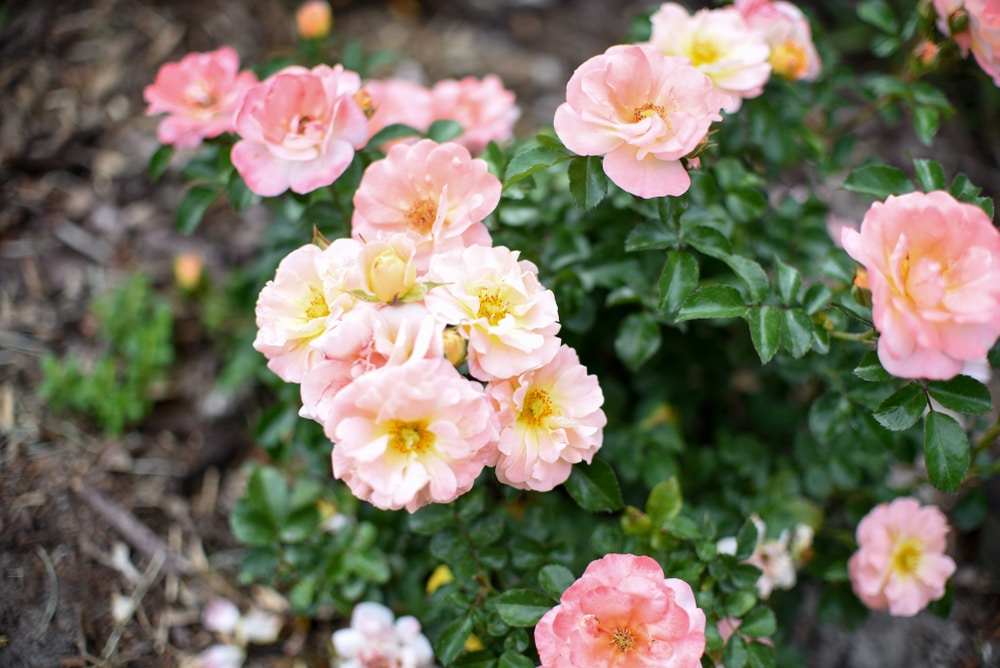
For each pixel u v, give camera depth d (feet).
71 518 1.95
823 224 2.01
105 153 2.45
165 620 1.91
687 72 1.54
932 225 1.44
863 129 2.79
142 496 2.06
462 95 1.92
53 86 2.47
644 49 1.56
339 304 1.45
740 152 1.93
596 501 1.61
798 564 1.85
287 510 1.88
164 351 2.18
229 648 1.91
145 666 1.85
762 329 1.58
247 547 2.06
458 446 1.39
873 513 1.74
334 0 2.94
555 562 1.69
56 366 2.06
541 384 1.51
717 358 2.08
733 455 1.97
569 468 1.53
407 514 1.91
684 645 1.42
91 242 2.34
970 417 1.87
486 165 1.55
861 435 1.78
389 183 1.56
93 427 2.10
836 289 1.73
